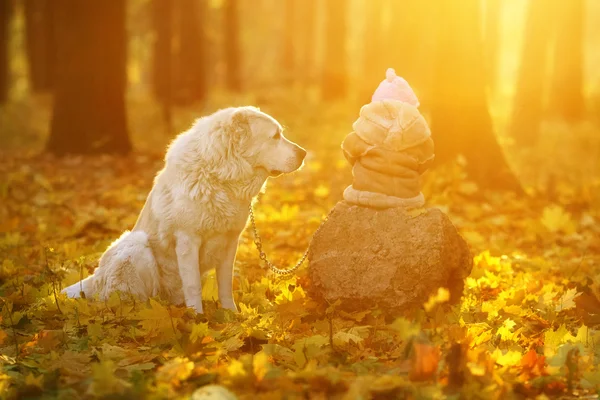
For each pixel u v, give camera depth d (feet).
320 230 18.34
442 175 34.76
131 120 73.41
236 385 13.23
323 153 53.47
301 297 18.62
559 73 86.02
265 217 30.76
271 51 171.12
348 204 18.20
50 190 37.42
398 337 16.02
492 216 31.94
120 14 49.96
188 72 85.10
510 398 13.16
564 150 64.18
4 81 92.84
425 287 17.07
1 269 22.50
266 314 17.44
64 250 25.11
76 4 49.06
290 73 122.01
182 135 18.53
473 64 37.27
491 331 16.99
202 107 81.00
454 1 37.11
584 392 13.79
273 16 170.60
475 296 19.70
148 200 19.15
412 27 89.76
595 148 66.33
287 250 25.98
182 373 13.42
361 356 15.26
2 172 42.45
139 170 44.16
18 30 126.41
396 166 17.52
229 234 18.61
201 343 15.28
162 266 18.79
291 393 12.89
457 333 15.26
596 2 194.39
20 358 15.12
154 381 13.38
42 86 109.19
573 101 85.30
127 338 16.80
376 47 101.24
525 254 25.76
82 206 33.71
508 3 163.94
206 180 17.75
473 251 25.68
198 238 18.19
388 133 17.52
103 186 39.04
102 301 18.25
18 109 83.41
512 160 52.95
